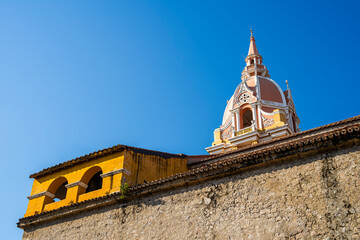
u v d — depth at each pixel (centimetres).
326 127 1894
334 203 1281
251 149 2102
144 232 1596
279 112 3459
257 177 1480
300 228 1293
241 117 3716
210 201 1524
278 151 1445
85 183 2008
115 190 1806
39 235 1894
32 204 2078
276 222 1346
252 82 3906
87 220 1789
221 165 1539
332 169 1345
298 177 1395
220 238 1416
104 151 1961
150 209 1650
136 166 1961
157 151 2206
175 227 1536
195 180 1595
